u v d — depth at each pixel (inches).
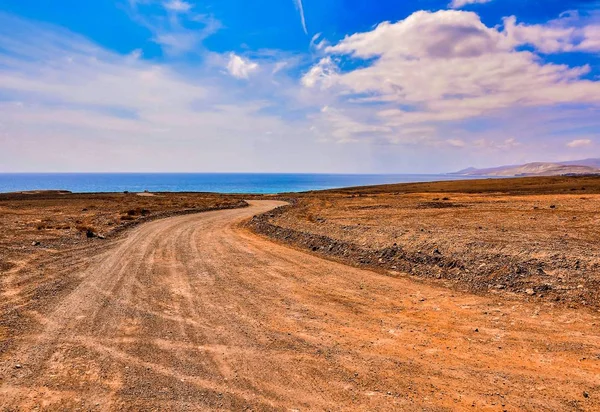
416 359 297.1
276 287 506.3
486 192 2566.4
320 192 3356.3
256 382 262.7
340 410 229.9
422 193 2623.0
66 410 225.0
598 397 237.1
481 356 299.3
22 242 788.6
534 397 240.2
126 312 401.7
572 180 3676.2
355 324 372.8
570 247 565.6
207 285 515.2
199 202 2164.1
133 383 258.1
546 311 387.2
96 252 728.3
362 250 693.3
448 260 564.7
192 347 318.3
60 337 333.7
